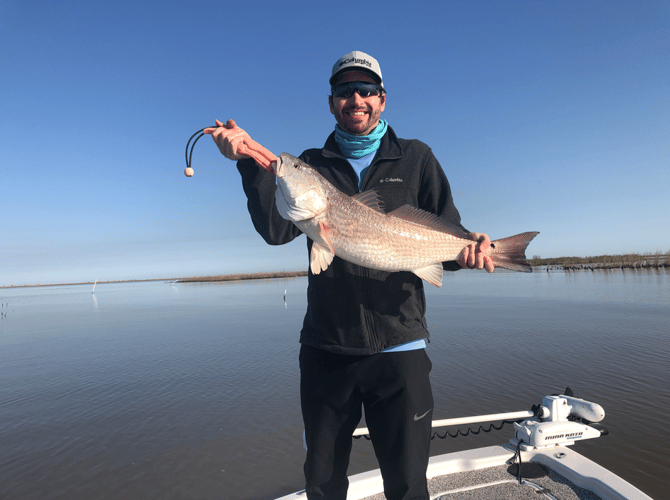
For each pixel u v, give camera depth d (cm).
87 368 1628
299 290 5706
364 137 246
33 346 2166
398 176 251
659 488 632
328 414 235
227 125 224
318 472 235
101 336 2391
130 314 3584
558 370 1212
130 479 780
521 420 366
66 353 1944
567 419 356
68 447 925
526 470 338
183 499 711
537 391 1058
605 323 1905
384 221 231
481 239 238
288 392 1220
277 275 11575
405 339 225
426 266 239
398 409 221
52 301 6225
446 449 815
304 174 221
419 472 219
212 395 1224
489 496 308
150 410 1130
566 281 4675
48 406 1195
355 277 229
